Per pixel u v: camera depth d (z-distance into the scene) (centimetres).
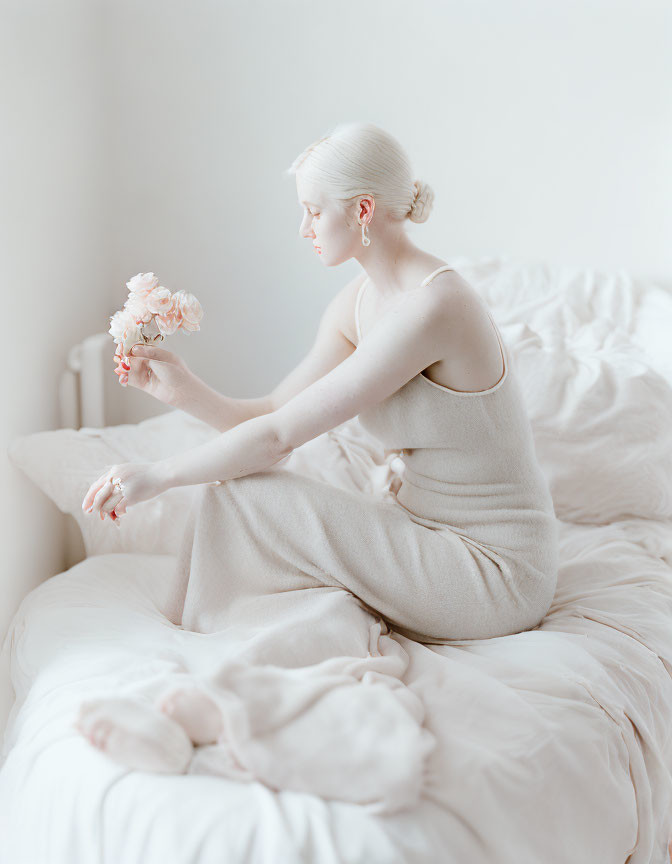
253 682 131
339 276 294
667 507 225
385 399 172
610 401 230
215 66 282
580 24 275
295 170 170
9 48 208
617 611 180
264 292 299
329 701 132
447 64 281
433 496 177
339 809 122
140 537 205
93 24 267
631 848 149
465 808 126
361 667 145
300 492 168
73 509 208
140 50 280
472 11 276
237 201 292
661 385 233
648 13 271
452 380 167
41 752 135
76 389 253
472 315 165
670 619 181
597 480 223
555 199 290
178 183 291
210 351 305
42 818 129
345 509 168
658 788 158
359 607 168
